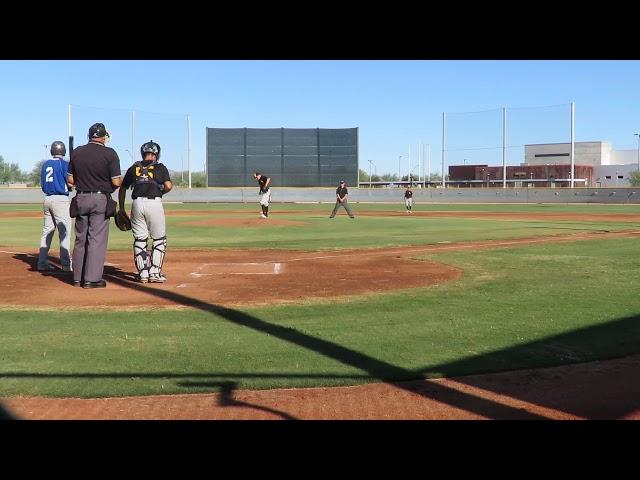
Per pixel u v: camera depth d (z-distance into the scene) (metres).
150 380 4.91
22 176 97.81
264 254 13.58
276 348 5.82
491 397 4.62
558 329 6.60
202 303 7.87
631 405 4.47
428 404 4.48
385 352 5.70
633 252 13.88
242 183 57.31
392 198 56.97
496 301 8.10
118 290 8.71
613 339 6.20
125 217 9.45
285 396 4.62
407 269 11.03
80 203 8.66
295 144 57.47
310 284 9.37
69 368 5.19
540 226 23.16
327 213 34.81
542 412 4.34
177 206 45.94
